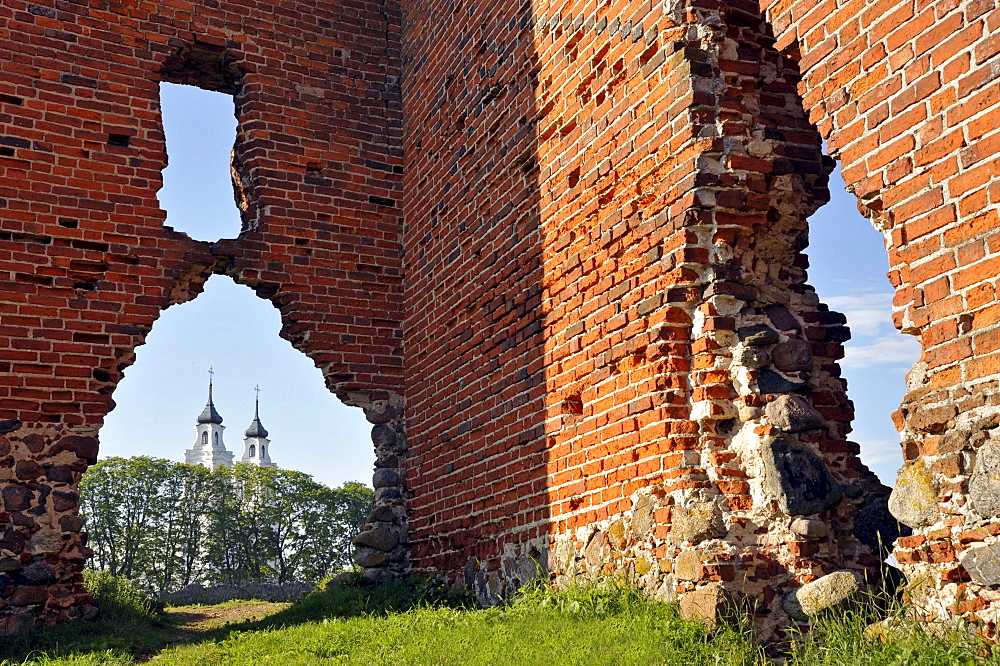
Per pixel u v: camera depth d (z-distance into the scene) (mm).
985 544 4020
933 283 4301
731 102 6219
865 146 4699
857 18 4797
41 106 9344
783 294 6316
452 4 9969
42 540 8578
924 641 4016
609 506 6578
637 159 6641
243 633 7867
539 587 7125
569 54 7641
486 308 8766
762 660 4957
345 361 10250
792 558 5602
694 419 6008
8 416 8680
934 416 4273
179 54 10328
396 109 11172
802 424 5754
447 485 9258
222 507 55562
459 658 5418
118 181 9555
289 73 10648
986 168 4086
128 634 8500
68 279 9172
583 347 7125
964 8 4230
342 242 10500
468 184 9328
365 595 9133
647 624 5375
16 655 7469
